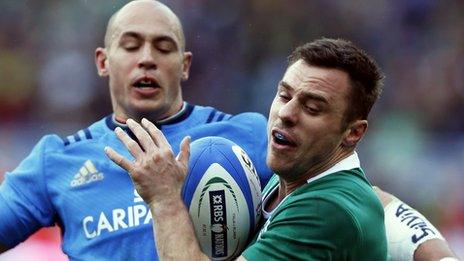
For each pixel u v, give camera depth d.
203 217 15.54
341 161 15.29
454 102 55.56
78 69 55.41
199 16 56.72
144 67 17.83
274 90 54.88
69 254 17.91
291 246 14.50
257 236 15.80
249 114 18.73
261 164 18.14
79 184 18.03
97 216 17.80
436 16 59.34
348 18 58.69
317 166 15.16
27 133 45.47
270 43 56.94
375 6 59.47
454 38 58.69
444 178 43.44
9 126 46.56
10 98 54.59
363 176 15.52
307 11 58.41
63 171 18.25
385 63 57.97
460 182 43.06
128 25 17.94
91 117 54.38
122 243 17.55
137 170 14.64
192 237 14.55
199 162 15.80
